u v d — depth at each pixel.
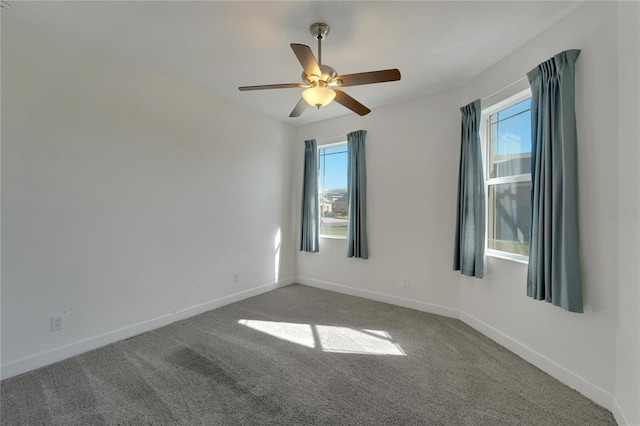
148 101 3.00
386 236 3.94
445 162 3.46
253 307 3.72
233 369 2.29
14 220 2.20
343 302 3.94
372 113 4.07
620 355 1.73
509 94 2.64
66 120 2.45
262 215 4.34
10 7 2.05
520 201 2.63
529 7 2.06
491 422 1.74
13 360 2.18
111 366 2.32
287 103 3.90
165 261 3.16
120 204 2.79
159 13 2.13
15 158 2.20
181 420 1.74
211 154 3.62
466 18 2.18
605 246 1.85
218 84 3.34
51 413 1.80
